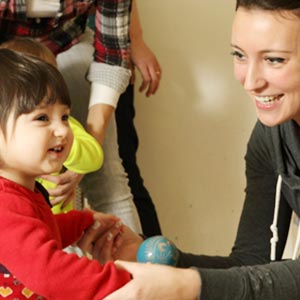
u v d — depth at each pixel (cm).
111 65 180
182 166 249
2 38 171
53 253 111
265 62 122
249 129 248
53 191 165
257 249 158
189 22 237
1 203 113
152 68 212
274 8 117
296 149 136
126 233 144
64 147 121
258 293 117
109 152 188
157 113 243
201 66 241
